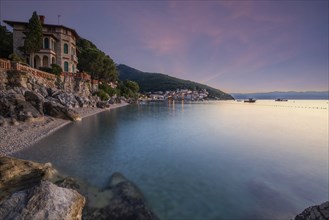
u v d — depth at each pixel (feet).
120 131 102.27
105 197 37.40
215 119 177.68
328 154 76.33
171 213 35.73
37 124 88.43
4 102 86.48
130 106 276.41
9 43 179.11
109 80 304.50
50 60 173.88
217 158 68.49
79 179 44.52
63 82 163.43
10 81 105.19
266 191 45.65
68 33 193.57
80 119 120.47
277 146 87.76
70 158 57.00
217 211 36.88
